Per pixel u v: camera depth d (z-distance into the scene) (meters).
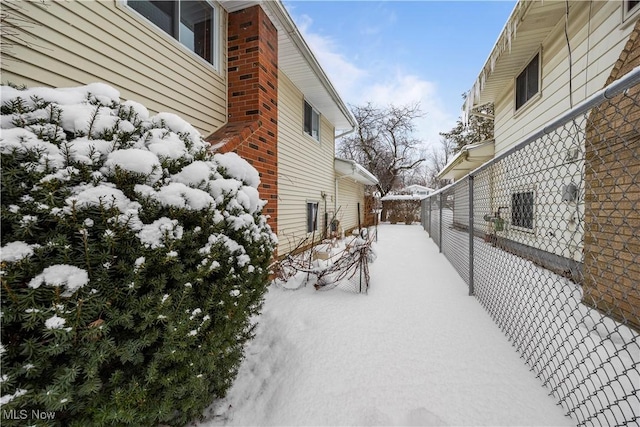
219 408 1.79
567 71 4.18
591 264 2.46
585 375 1.72
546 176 4.14
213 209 1.67
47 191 1.07
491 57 5.39
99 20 2.66
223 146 3.25
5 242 1.00
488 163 2.77
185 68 3.59
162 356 1.31
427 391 1.75
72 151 1.21
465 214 4.81
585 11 3.79
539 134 1.82
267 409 1.77
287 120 6.16
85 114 1.36
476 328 2.54
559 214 3.92
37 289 1.00
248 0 4.04
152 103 3.17
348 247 4.47
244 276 1.97
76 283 1.06
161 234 1.33
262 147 4.21
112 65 2.78
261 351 2.41
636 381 1.61
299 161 6.84
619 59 2.55
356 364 2.06
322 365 2.07
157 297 1.31
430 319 2.75
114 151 1.35
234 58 4.25
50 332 0.98
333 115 8.78
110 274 1.22
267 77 4.38
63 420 1.13
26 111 1.23
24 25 2.15
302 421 1.60
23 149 1.09
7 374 0.94
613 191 2.02
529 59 5.38
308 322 2.79
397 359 2.09
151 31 3.17
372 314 2.92
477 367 1.96
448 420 1.51
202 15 3.94
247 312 2.06
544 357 1.98
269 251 2.34
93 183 1.23
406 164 22.62
